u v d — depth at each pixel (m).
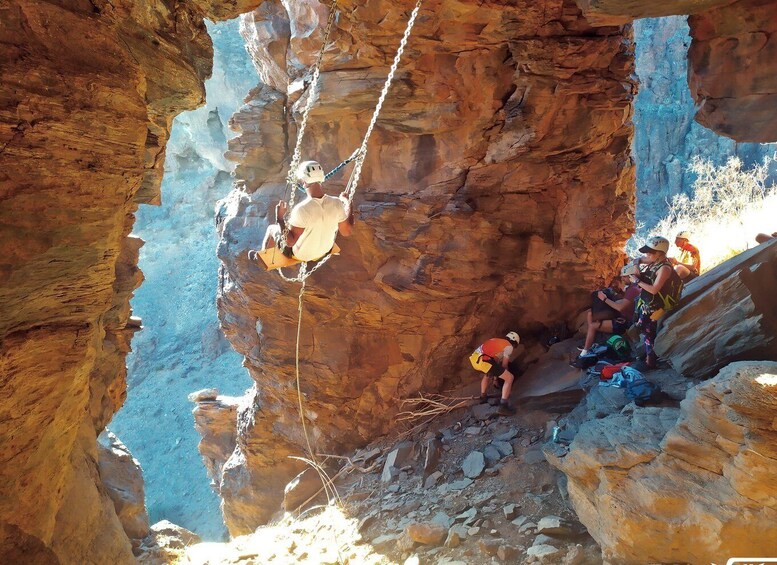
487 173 9.45
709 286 7.70
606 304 8.60
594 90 8.81
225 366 30.55
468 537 6.72
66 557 5.16
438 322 10.32
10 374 3.94
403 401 10.52
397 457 9.25
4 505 4.15
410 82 9.01
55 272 3.96
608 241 10.10
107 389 7.82
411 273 9.90
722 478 4.94
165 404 29.48
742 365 4.87
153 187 7.10
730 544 4.75
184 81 6.03
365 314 10.53
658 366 7.51
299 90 9.89
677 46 28.34
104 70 3.91
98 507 6.01
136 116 4.16
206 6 6.12
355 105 9.45
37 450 4.37
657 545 5.14
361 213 10.07
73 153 3.77
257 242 10.71
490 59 8.73
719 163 27.12
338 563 7.14
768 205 12.55
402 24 8.13
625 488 5.42
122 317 7.88
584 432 6.17
